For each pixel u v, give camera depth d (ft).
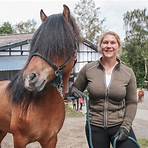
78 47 11.48
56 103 11.68
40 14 11.29
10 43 66.54
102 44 11.38
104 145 11.72
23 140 11.44
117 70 11.41
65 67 11.00
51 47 10.48
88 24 147.43
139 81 149.28
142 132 32.27
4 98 11.93
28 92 11.10
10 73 67.26
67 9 10.97
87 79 11.73
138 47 181.98
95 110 11.65
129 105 11.55
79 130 29.73
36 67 10.36
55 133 11.91
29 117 11.18
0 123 12.46
